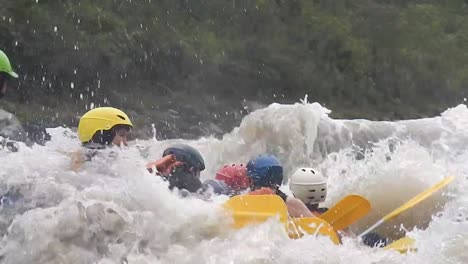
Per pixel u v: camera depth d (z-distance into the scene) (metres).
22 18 68.44
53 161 16.28
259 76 79.88
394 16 99.38
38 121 60.59
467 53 99.12
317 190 20.53
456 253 15.80
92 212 14.46
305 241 15.71
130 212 14.77
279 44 85.62
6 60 19.22
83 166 16.08
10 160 16.17
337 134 32.84
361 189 24.55
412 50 96.00
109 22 72.50
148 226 14.80
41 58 67.38
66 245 14.21
